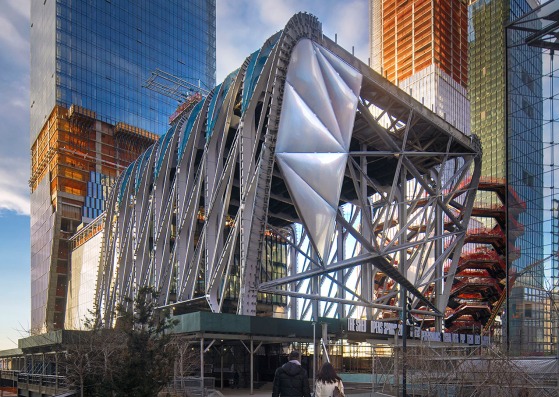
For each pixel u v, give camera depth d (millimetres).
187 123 67812
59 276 138250
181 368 36469
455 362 30906
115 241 86375
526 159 53906
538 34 53594
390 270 57438
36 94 170125
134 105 165250
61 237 139375
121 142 158000
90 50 157625
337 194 50719
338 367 64625
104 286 88500
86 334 39781
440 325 67375
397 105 59062
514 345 48562
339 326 45625
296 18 50500
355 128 61094
